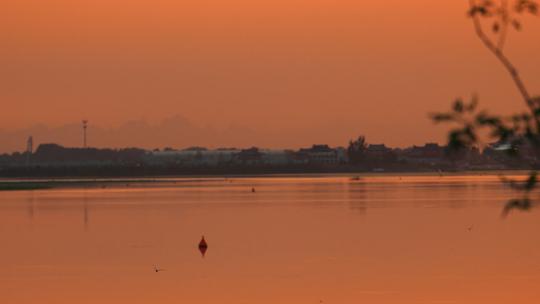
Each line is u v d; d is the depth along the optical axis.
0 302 184.38
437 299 179.12
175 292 194.50
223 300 182.75
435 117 37.88
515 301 175.88
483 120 37.34
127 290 198.50
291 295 187.88
